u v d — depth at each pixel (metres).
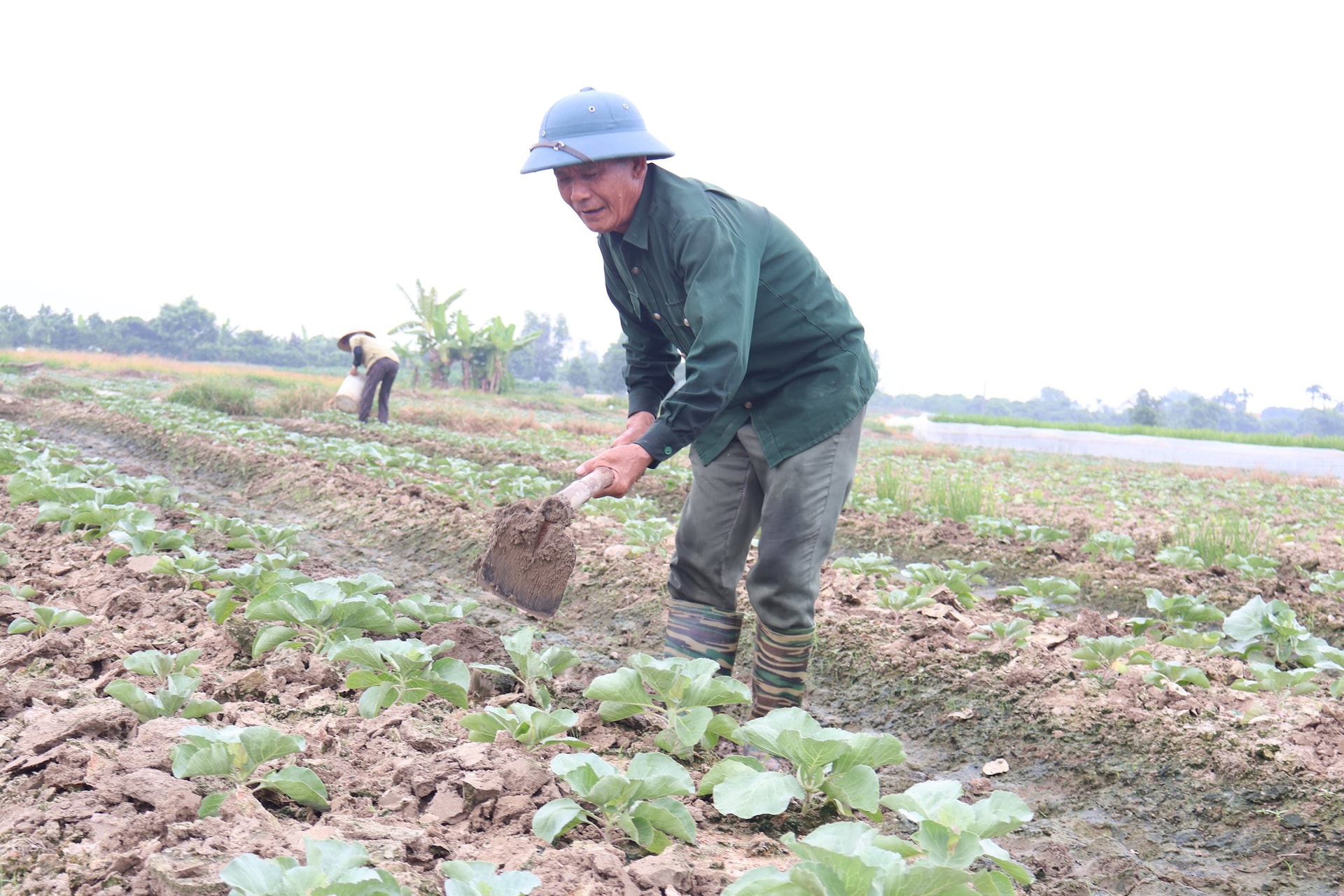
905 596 4.66
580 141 2.62
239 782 2.18
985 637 4.21
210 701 2.58
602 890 1.89
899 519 8.19
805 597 2.89
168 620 3.81
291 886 1.57
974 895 1.60
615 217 2.74
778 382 2.89
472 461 12.12
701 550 3.09
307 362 88.56
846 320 2.94
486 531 6.23
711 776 2.31
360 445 10.90
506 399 35.03
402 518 6.95
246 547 5.27
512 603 2.62
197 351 86.31
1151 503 12.34
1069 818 2.87
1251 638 4.11
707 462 3.02
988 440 33.91
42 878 1.78
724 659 3.15
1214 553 7.14
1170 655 4.07
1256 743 3.01
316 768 2.42
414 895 1.75
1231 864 2.58
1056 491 13.26
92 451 11.79
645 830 2.10
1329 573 6.50
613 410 35.88
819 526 2.88
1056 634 4.39
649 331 3.35
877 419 42.47
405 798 2.27
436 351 38.50
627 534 6.07
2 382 22.98
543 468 11.49
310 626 3.31
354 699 3.03
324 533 7.09
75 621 3.47
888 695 3.86
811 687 4.07
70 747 2.29
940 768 3.30
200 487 9.34
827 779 2.35
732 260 2.62
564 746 2.63
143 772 2.12
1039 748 3.28
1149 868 2.56
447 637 3.58
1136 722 3.25
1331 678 3.84
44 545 5.11
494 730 2.64
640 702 2.70
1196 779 2.93
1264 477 20.25
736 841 2.37
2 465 7.30
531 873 1.78
